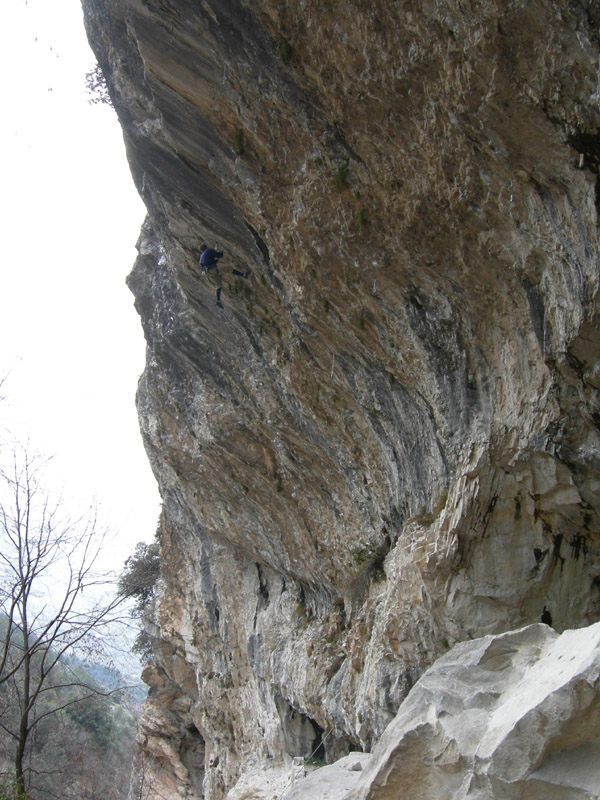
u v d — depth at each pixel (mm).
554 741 3717
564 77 4461
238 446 11219
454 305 6402
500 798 3740
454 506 6613
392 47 5254
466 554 6625
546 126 4758
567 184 4887
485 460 6340
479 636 6637
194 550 16094
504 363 6164
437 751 4219
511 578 6516
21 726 10023
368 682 7840
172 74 6953
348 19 5371
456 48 4840
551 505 6230
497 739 3867
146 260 12422
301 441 9938
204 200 8297
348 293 7203
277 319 8906
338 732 9430
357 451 8938
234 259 8805
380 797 4277
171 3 6297
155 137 8016
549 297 5410
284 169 6910
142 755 19141
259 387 9969
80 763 16375
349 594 10141
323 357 8352
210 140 7426
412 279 6598
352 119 5980
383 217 6344
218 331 10250
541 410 5777
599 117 4438
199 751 18734
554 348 5406
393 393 7691
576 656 3961
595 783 3553
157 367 12797
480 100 4941
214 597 15102
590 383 5340
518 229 5414
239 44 6270
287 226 7238
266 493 11383
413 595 7027
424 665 7078
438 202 5824
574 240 4988
